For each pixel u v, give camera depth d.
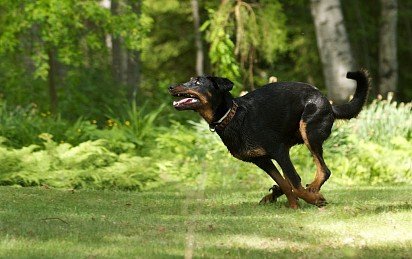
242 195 13.57
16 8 22.48
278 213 11.13
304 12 36.34
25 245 8.31
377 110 19.25
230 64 21.64
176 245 8.50
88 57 27.33
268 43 27.75
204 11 34.88
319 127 11.38
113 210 11.34
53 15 21.77
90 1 22.77
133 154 17.81
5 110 19.94
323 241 8.91
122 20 23.39
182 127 19.42
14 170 14.89
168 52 37.03
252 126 11.16
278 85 11.45
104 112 25.28
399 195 13.24
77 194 13.23
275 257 7.98
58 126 19.12
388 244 8.70
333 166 16.88
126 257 7.83
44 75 23.52
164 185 15.23
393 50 30.91
